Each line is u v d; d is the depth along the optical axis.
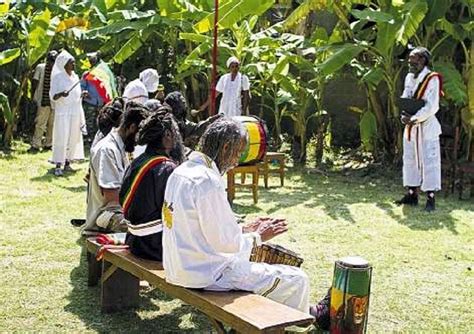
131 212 3.97
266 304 3.36
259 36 10.36
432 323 4.39
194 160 3.50
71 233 6.07
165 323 4.22
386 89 10.34
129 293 4.41
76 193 7.76
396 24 8.91
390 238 6.36
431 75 7.40
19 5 10.58
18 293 4.61
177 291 3.58
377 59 9.73
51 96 8.84
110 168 4.71
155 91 7.73
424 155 7.55
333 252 5.84
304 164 10.45
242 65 10.50
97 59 10.27
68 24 11.15
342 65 9.09
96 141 5.22
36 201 7.29
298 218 7.01
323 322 4.02
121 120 4.82
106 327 4.13
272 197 8.05
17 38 11.16
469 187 8.86
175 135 4.03
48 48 11.12
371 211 7.43
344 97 11.49
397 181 9.38
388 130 10.32
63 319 4.23
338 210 7.44
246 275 3.56
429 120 7.51
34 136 10.60
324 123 11.08
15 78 11.39
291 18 9.59
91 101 8.88
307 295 3.71
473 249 6.06
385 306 4.65
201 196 3.38
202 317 4.32
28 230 6.14
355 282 3.62
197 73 11.30
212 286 3.50
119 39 11.41
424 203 7.95
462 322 4.42
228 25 8.81
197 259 3.46
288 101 10.50
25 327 4.09
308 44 10.06
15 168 9.14
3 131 11.52
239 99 9.50
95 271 4.74
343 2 9.30
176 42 11.39
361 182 9.30
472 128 9.16
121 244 4.36
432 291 4.96
